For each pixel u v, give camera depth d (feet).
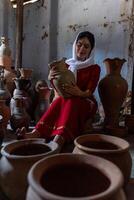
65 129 6.76
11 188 3.96
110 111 9.48
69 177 3.43
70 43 14.79
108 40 13.05
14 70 12.88
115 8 12.58
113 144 4.60
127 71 12.16
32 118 10.47
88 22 13.80
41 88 10.10
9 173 3.92
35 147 4.61
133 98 10.05
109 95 9.21
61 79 7.02
